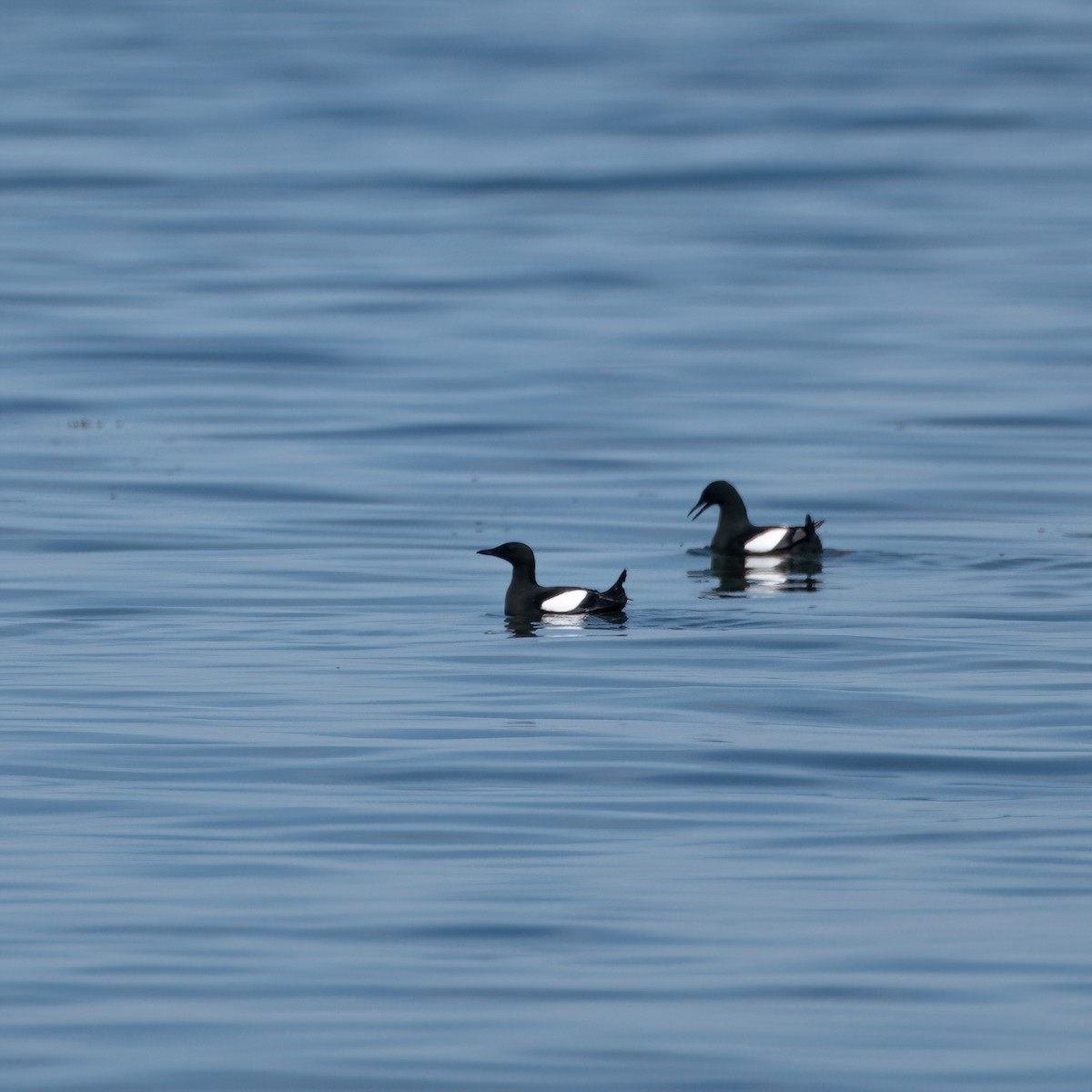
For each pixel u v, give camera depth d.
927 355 39.94
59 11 95.88
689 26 91.25
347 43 86.56
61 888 12.82
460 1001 11.07
